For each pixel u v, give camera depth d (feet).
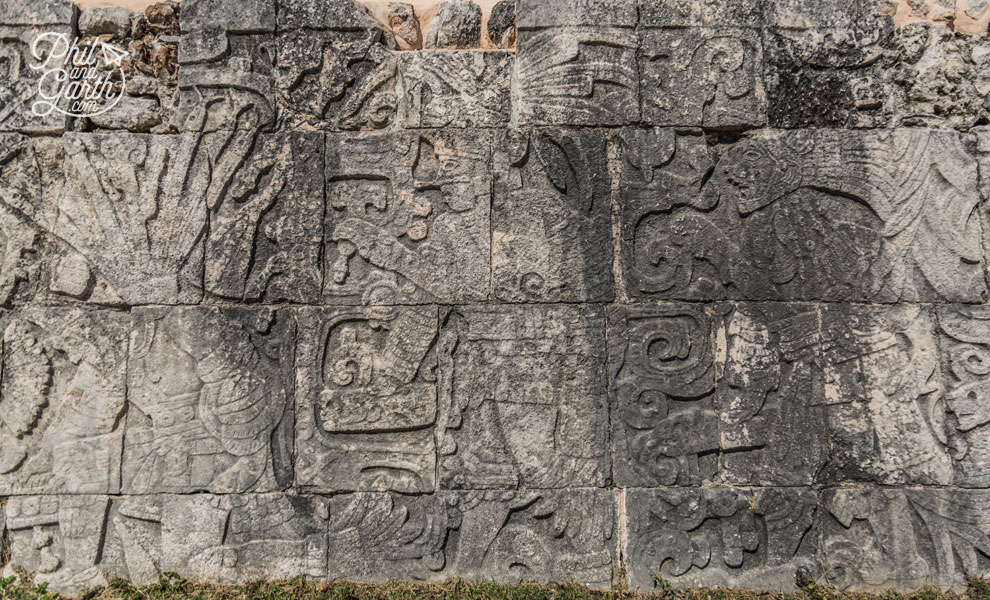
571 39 10.76
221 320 10.41
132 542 10.13
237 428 10.28
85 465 10.23
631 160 10.66
